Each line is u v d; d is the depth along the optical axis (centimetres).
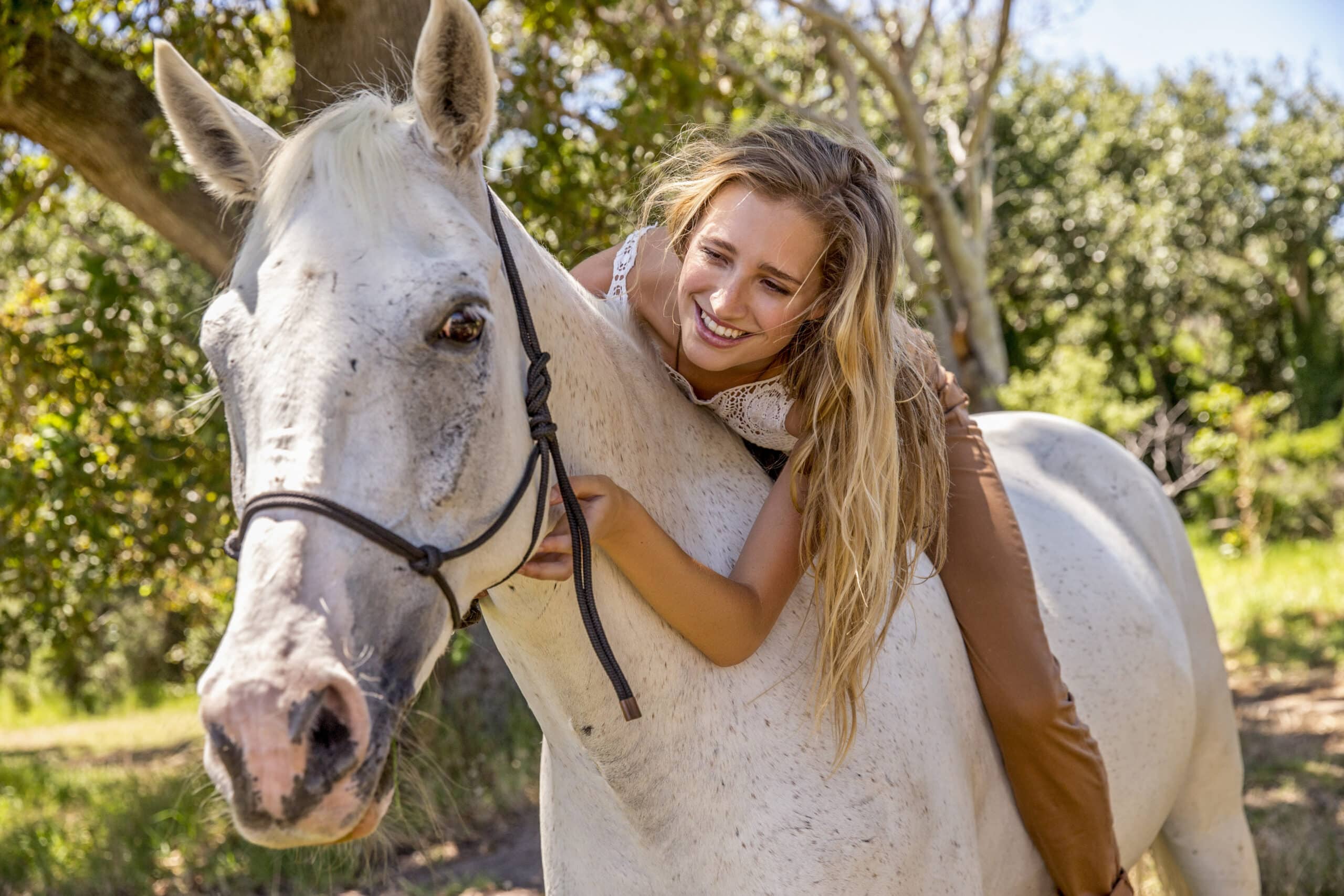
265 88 500
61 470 489
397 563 114
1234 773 262
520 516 129
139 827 496
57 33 397
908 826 160
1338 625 800
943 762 169
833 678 154
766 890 152
